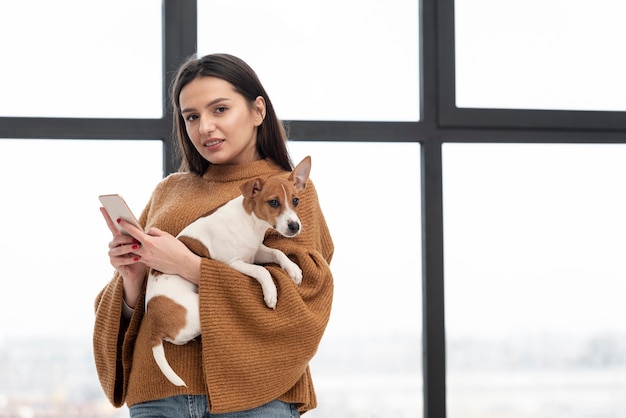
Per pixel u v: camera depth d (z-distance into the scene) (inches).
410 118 114.0
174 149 106.0
